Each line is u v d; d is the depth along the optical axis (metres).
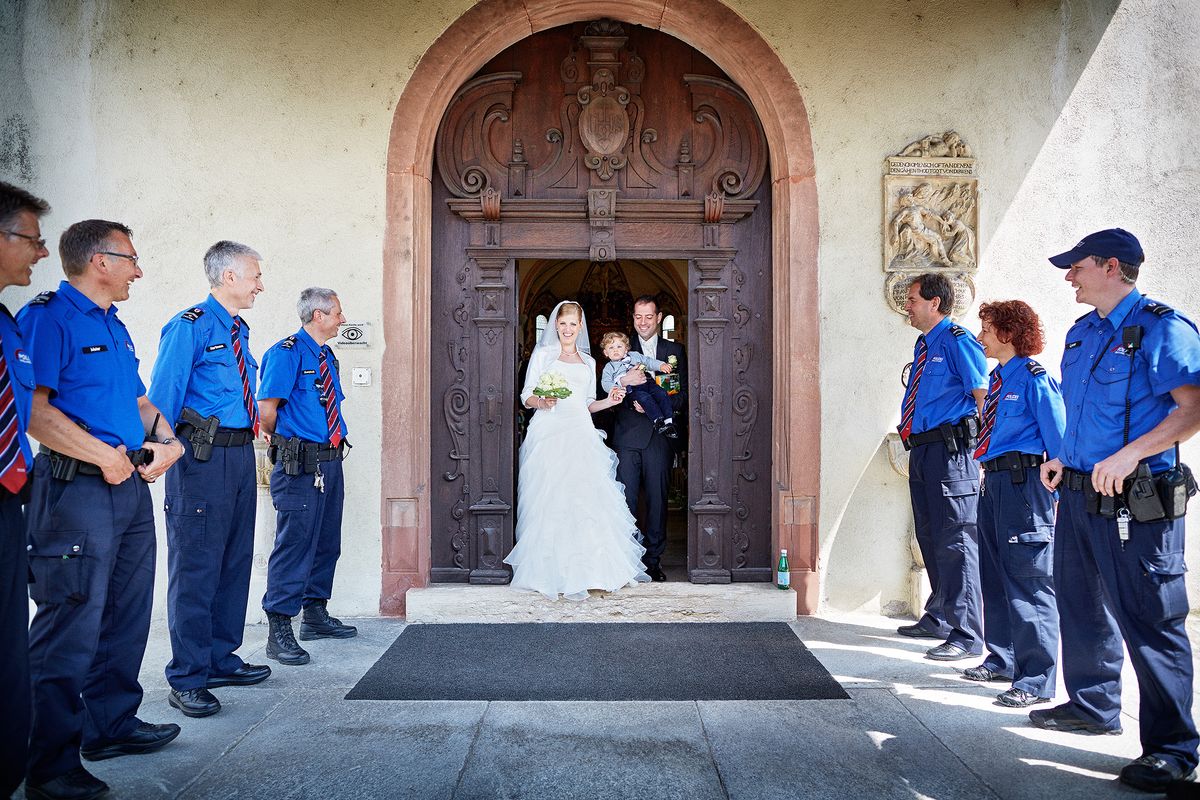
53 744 2.62
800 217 4.99
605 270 12.67
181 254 4.91
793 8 4.96
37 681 2.62
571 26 5.17
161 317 4.90
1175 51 5.06
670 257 5.21
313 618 4.46
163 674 3.89
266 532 4.82
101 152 4.91
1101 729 3.17
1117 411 2.87
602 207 5.11
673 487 9.71
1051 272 5.02
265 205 4.91
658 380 5.38
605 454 5.09
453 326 5.20
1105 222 5.04
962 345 4.19
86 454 2.64
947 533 4.18
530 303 12.66
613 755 2.99
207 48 4.89
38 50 4.94
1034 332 3.66
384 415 4.92
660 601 4.84
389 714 3.38
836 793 2.70
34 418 2.56
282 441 4.14
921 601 4.83
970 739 3.13
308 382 4.23
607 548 4.88
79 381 2.74
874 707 3.46
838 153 4.98
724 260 5.21
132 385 2.91
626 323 12.71
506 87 5.15
